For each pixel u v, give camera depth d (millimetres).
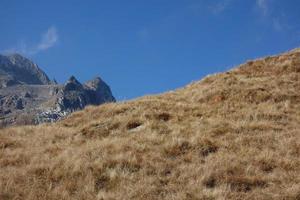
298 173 12531
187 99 25438
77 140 18094
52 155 15695
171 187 11836
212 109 22000
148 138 16750
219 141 15875
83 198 11422
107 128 19359
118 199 11219
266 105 22062
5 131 20938
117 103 25562
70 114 24953
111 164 13859
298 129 17422
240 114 20484
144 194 11461
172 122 19703
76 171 13281
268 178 12227
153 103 23562
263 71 29156
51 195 11539
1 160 15211
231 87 25156
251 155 14312
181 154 14914
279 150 14656
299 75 26969
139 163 13867
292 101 22766
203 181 12195
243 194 11320
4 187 12094
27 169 13844
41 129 21234
